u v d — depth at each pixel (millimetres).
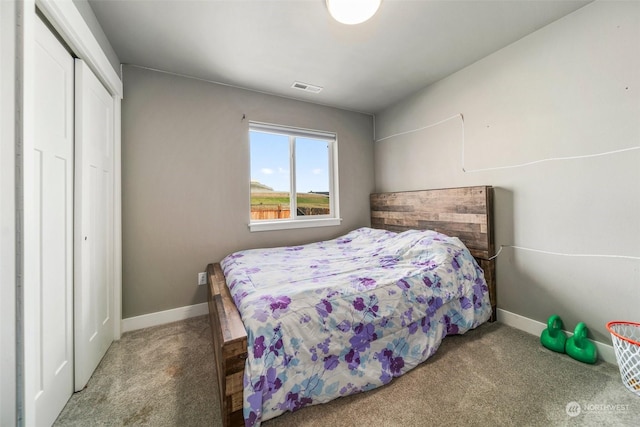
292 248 2549
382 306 1449
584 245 1628
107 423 1161
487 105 2125
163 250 2199
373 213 3311
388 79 2467
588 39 1573
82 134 1391
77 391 1356
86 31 1350
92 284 1527
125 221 2053
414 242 2125
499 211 2066
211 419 1181
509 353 1627
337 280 1562
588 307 1617
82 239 1383
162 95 2201
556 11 1621
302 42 1871
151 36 1758
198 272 2344
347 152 3207
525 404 1212
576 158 1648
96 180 1609
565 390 1295
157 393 1347
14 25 851
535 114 1836
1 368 815
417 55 2076
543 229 1813
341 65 2193
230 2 1480
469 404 1221
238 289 1472
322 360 1259
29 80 892
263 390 1082
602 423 1094
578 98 1629
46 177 1127
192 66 2146
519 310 1957
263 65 2162
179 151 2264
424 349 1554
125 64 2068
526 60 1868
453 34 1823
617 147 1486
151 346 1807
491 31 1801
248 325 1142
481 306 1954
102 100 1714
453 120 2396
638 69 1404
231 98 2504
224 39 1817
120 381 1439
